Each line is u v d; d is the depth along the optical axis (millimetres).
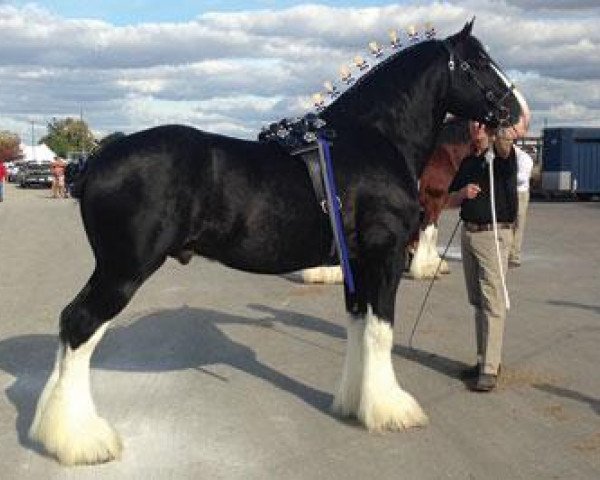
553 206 30500
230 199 5172
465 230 6520
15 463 5047
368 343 5574
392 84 5832
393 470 4918
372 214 5434
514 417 5848
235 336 8328
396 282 5551
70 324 5051
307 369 7102
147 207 4973
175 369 7090
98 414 5867
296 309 9711
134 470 4934
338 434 5516
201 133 5332
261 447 5285
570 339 8102
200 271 12992
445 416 5863
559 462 5043
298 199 5285
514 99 6055
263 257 5359
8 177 63094
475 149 6496
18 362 7312
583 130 34094
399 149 5812
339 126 5684
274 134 5496
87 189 5047
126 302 5090
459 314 9312
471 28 6020
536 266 13180
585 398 6273
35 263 14070
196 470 4926
